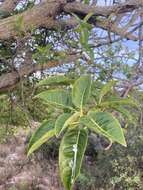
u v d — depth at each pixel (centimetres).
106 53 160
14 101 265
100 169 1075
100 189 1047
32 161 1415
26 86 257
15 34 224
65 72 201
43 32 246
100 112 75
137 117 133
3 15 273
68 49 201
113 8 188
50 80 98
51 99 81
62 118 75
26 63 228
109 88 90
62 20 235
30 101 267
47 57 201
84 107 79
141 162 1003
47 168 1396
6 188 1373
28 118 262
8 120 319
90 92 79
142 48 156
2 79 234
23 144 1529
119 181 999
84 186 1068
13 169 1447
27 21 229
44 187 1373
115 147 1028
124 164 1016
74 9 219
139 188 984
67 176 69
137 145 976
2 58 240
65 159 70
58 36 237
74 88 80
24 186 1384
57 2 231
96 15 197
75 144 71
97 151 1108
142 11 170
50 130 77
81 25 137
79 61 155
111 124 70
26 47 225
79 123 73
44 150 1330
